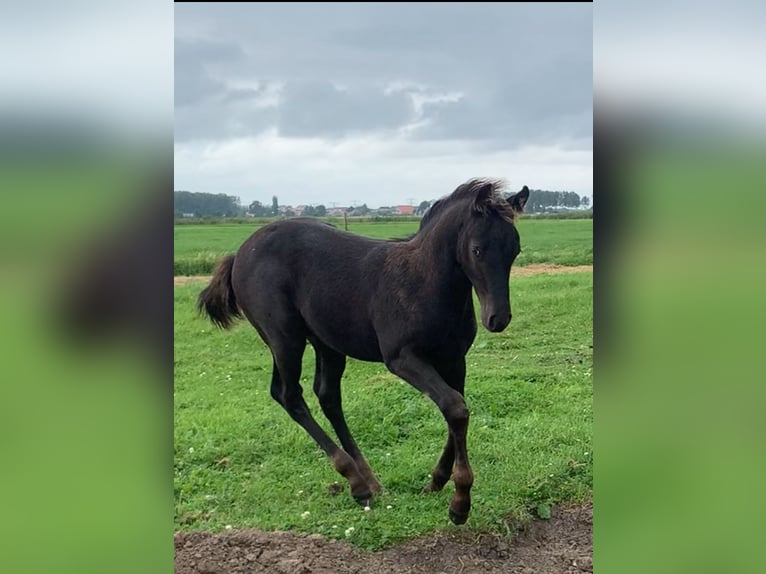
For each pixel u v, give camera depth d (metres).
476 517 4.04
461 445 3.85
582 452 4.89
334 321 4.43
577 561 3.74
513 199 3.72
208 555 3.77
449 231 3.86
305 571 3.59
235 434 5.52
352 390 6.41
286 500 4.49
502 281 3.57
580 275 11.83
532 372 6.75
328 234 4.66
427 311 3.97
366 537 3.92
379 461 5.02
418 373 4.00
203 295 5.21
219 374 7.37
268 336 4.76
